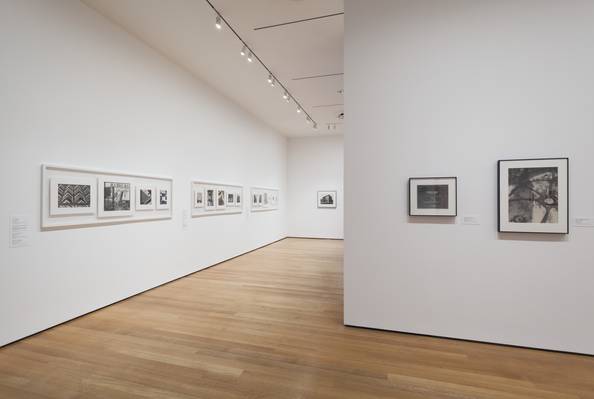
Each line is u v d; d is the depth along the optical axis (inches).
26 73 132.8
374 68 142.9
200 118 263.0
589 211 118.9
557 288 122.1
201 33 190.9
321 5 162.9
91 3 160.6
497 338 128.5
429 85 135.7
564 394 94.7
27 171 133.3
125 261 185.8
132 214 189.9
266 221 416.2
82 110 158.7
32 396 93.5
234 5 162.7
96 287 166.4
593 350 118.6
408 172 138.8
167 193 221.8
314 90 289.6
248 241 357.7
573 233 120.3
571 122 120.4
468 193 131.5
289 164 506.6
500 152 127.6
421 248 137.5
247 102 325.4
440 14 133.9
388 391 96.3
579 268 120.1
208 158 275.0
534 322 124.6
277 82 271.3
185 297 190.4
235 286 215.3
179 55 220.1
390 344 128.3
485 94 129.0
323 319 155.7
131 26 182.7
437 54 134.5
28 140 133.6
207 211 271.4
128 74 188.2
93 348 123.6
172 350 122.4
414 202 137.2
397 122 140.2
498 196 126.9
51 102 143.4
